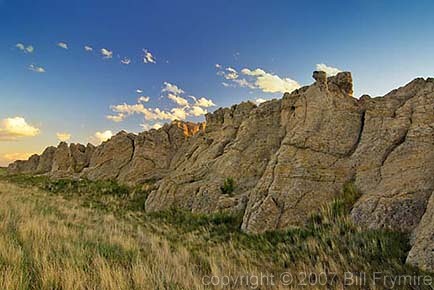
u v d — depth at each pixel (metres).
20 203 19.41
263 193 17.86
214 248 14.08
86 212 22.08
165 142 44.56
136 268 8.80
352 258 11.40
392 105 18.34
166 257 11.19
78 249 9.80
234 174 23.89
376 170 15.73
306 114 21.55
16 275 6.89
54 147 74.19
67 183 41.09
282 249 13.37
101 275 7.72
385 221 12.58
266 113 27.78
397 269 10.20
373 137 17.39
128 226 18.00
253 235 15.62
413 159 14.50
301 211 15.95
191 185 24.92
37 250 8.88
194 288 8.48
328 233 13.55
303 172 17.47
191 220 20.27
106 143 52.31
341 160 17.59
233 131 32.25
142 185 35.81
